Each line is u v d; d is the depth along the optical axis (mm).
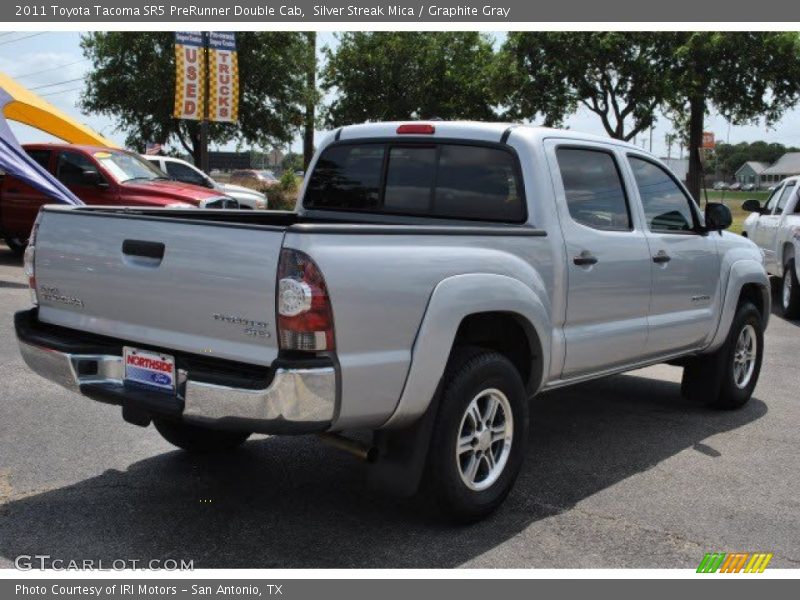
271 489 4559
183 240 3611
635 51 25656
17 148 11914
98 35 28312
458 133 4879
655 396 6980
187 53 18625
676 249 5590
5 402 5965
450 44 34219
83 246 4012
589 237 4793
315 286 3311
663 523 4262
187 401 3518
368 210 5270
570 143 4875
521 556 3826
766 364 8469
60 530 3949
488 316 4195
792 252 11297
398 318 3611
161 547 3811
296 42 28875
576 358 4746
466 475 4035
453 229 3938
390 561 3730
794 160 124000
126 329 3869
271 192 30156
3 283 11594
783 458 5375
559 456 5289
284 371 3277
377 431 3887
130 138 29062
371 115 33875
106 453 5035
